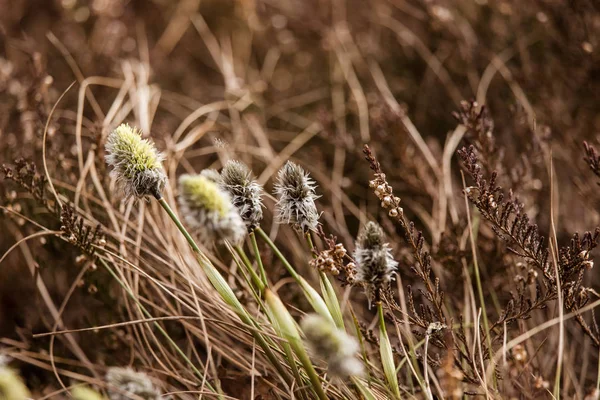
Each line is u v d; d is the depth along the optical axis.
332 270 0.38
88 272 0.47
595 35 0.55
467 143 0.49
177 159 0.53
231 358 0.43
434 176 0.55
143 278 0.47
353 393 0.40
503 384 0.42
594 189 0.51
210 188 0.35
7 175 0.46
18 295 0.54
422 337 0.44
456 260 0.46
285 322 0.37
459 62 0.64
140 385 0.35
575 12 0.55
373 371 0.42
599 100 0.55
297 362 0.41
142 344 0.47
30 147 0.53
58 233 0.43
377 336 0.45
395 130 0.54
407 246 0.49
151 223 0.48
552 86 0.57
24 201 0.50
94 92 0.64
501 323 0.42
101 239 0.44
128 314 0.48
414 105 0.64
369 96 0.60
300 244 0.52
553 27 0.57
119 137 0.37
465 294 0.46
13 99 0.56
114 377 0.36
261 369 0.44
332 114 0.62
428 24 0.64
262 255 0.49
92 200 0.50
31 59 0.56
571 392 0.45
